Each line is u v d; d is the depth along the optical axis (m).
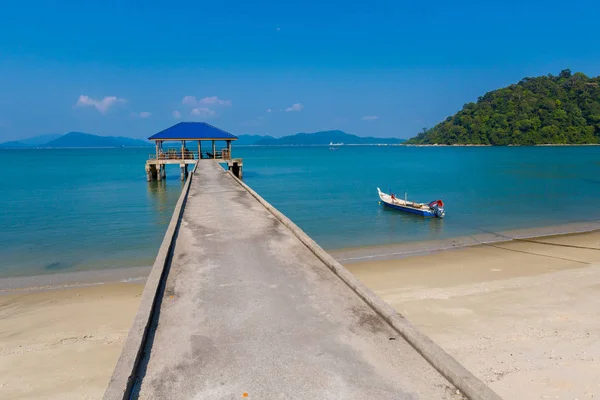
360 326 4.94
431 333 7.89
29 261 13.32
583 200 26.86
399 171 53.31
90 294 10.21
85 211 23.17
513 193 30.45
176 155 36.38
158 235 17.08
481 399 3.44
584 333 7.84
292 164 72.06
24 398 5.89
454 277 11.45
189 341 4.59
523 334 7.82
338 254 14.16
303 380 3.88
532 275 11.55
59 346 7.48
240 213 11.85
